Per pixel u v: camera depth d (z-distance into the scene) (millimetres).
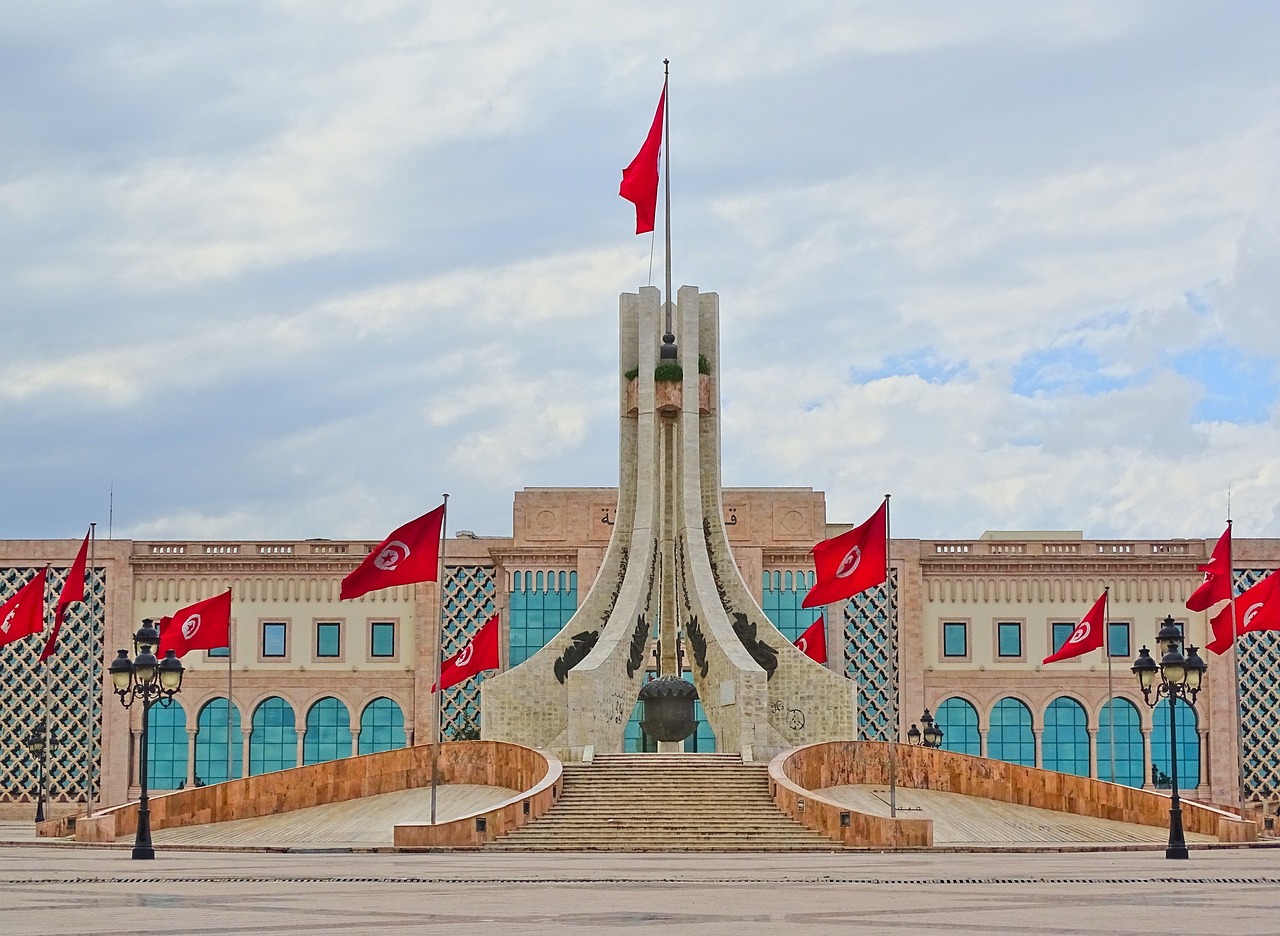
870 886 26938
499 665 76125
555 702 62812
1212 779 76062
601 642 61281
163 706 76750
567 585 76625
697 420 64875
